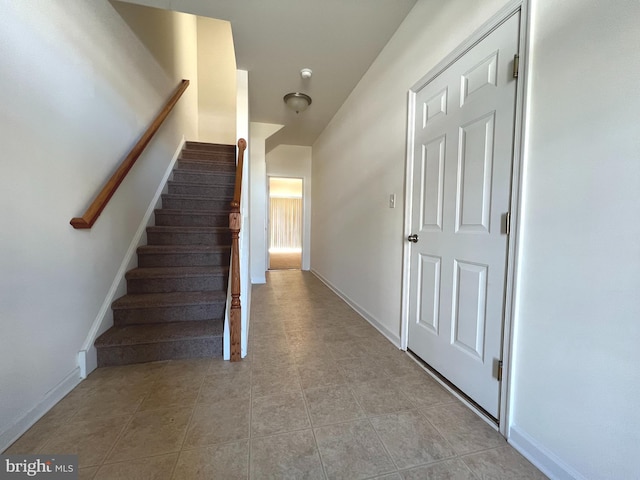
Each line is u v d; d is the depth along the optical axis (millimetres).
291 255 8242
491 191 1311
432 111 1738
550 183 1039
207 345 1950
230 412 1382
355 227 3029
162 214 2854
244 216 2158
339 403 1461
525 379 1149
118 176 1913
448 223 1610
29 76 1292
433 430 1276
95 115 1821
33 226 1315
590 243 915
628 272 824
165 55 3104
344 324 2621
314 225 5129
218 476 1032
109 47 2002
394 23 2004
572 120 961
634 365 815
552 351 1040
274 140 4660
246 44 2184
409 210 1991
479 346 1397
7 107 1177
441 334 1684
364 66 2535
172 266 2469
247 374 1732
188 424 1295
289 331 2441
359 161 2871
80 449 1145
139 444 1175
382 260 2412
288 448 1166
